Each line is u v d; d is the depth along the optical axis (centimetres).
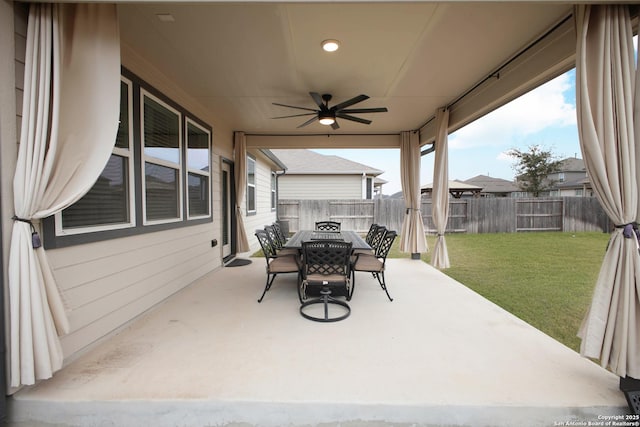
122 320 268
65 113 178
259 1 165
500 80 324
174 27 243
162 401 172
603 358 180
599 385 187
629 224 177
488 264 581
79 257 223
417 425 170
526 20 233
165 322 283
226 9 218
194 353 225
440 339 249
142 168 295
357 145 625
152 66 313
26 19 174
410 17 229
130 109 279
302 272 344
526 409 169
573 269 539
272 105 443
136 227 285
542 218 1056
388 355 222
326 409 171
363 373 199
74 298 218
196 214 438
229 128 578
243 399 173
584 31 179
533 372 201
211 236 483
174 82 356
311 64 311
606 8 175
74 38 181
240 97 408
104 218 251
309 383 188
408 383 188
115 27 192
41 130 165
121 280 267
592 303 187
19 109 170
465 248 755
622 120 174
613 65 176
